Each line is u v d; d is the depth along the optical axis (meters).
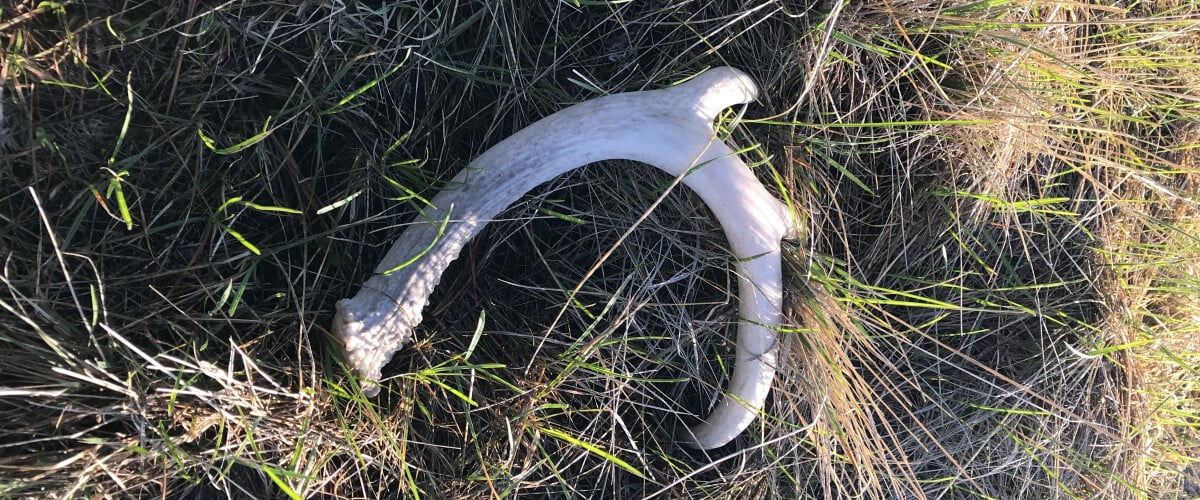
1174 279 1.28
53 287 0.91
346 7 1.02
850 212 1.22
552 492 1.17
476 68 1.11
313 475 0.99
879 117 1.17
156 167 0.97
